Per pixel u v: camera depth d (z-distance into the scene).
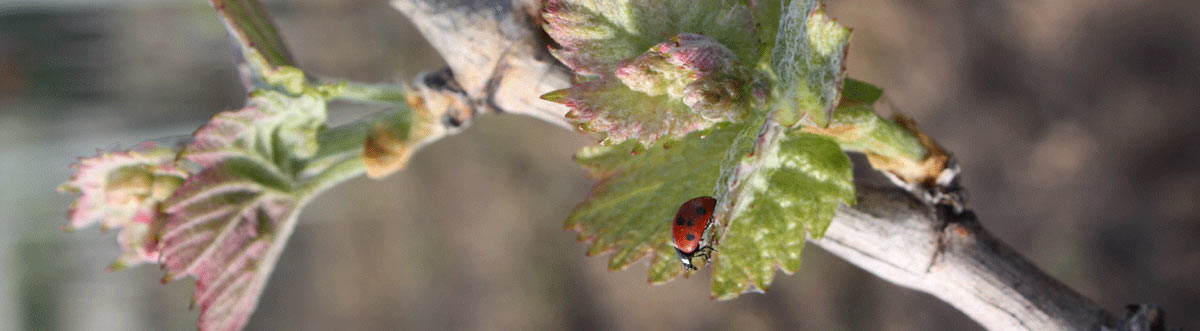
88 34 1.10
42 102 1.06
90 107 1.08
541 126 0.82
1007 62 0.53
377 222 1.02
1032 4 0.53
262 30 0.18
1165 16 0.49
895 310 0.58
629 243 0.17
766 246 0.16
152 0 1.10
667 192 0.17
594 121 0.16
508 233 0.85
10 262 1.18
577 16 0.16
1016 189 0.53
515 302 0.83
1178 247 0.48
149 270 1.38
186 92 1.08
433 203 0.93
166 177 0.18
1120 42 0.50
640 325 0.73
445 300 0.91
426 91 0.18
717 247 0.16
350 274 1.06
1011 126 0.53
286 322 1.15
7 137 1.04
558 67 0.17
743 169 0.16
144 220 0.18
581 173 0.79
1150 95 0.49
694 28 0.16
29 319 1.20
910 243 0.17
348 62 0.90
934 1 0.55
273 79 0.18
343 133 0.18
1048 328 0.17
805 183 0.16
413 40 0.86
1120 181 0.50
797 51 0.16
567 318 0.79
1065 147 0.51
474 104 0.18
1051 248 0.52
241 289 0.18
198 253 0.18
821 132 0.16
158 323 1.34
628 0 0.16
